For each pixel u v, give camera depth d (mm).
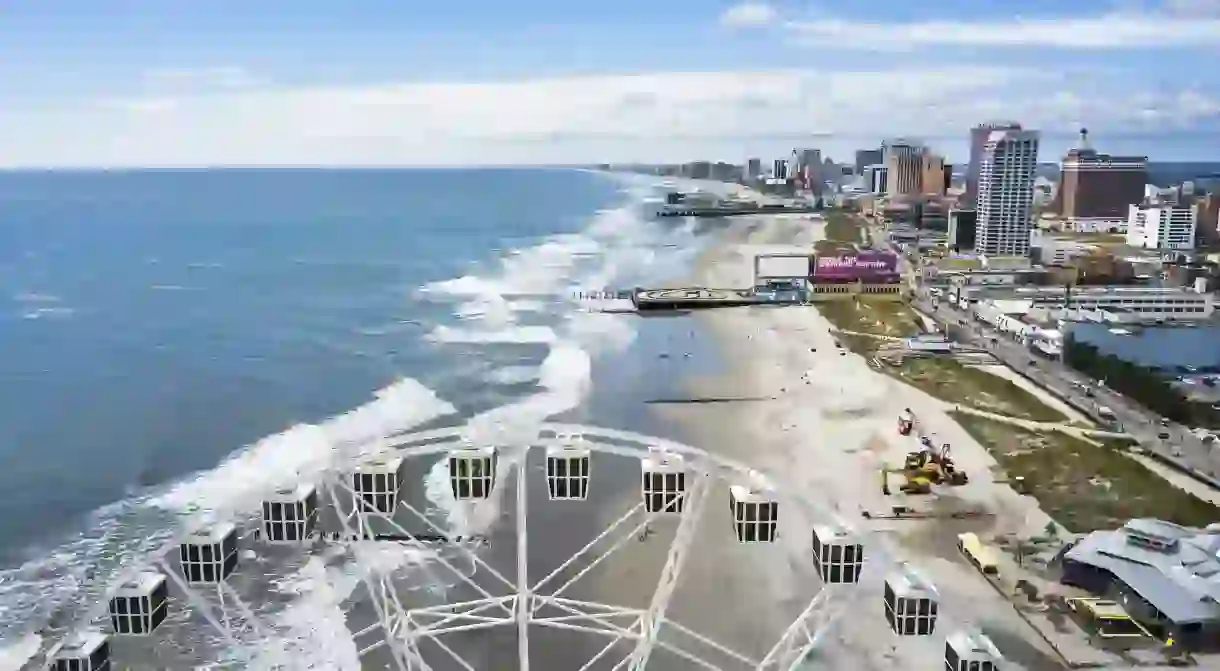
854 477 94625
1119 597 68312
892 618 52062
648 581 72250
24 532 81750
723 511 84375
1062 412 117812
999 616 67125
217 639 63125
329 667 60656
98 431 108500
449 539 77688
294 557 74250
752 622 66438
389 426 110938
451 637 64312
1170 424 111875
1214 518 84250
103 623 63969
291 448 102312
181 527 81438
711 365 143000
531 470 94000
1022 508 86688
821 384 131625
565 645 63656
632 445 104562
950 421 113812
